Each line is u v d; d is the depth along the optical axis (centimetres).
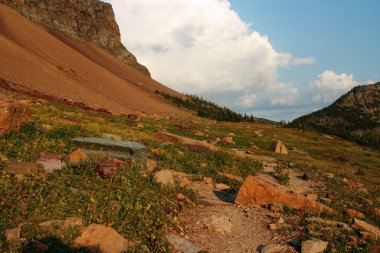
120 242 935
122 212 1130
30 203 1021
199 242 1155
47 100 5700
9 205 974
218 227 1282
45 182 1181
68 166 1414
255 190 1656
